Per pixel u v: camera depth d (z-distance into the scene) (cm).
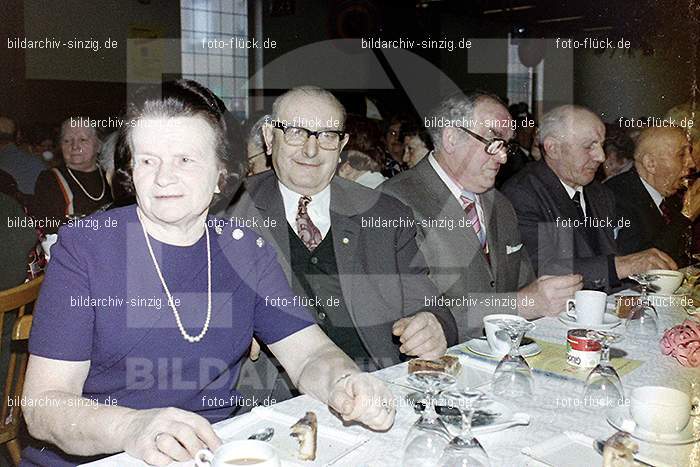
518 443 110
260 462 90
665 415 109
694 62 320
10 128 237
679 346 150
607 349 150
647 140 273
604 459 98
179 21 280
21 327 162
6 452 167
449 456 96
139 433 105
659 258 243
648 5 332
